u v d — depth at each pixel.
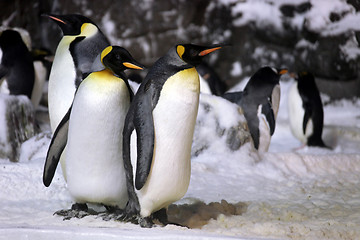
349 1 33.75
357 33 33.34
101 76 9.92
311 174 18.06
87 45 11.85
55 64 11.81
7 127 18.27
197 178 15.66
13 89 23.03
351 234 10.12
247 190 14.91
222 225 10.62
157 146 9.59
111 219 10.32
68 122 10.52
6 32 23.38
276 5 34.91
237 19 34.50
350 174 18.28
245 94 20.11
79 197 10.51
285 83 34.12
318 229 10.30
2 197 12.68
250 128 19.86
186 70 9.62
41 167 13.95
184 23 34.09
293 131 26.52
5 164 13.98
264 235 9.82
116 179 10.23
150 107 9.53
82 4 34.25
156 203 9.96
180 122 9.58
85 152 9.98
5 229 9.16
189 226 10.45
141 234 8.80
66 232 8.94
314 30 33.75
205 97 18.48
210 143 17.94
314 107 25.16
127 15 33.84
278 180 16.77
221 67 34.84
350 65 33.22
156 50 34.06
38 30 35.19
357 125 28.67
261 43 34.41
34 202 12.49
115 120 9.93
